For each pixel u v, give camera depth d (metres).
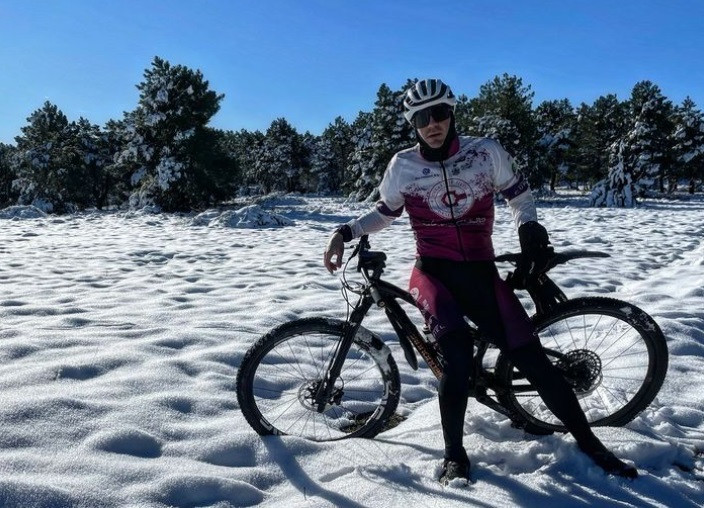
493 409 2.64
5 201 42.91
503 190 2.45
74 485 2.07
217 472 2.28
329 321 2.61
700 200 30.64
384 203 2.54
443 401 2.27
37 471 2.17
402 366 3.59
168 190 24.05
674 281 6.14
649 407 2.81
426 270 2.44
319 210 21.20
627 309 2.53
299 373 3.29
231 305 5.24
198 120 26.03
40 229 13.36
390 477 2.28
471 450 2.41
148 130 25.20
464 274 2.36
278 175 63.72
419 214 2.43
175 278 6.67
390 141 29.78
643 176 35.03
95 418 2.62
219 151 27.16
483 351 2.50
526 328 2.33
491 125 29.28
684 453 2.40
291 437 2.56
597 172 45.75
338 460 2.42
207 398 2.97
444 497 2.13
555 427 2.61
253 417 2.58
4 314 4.73
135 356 3.54
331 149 65.50
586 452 2.32
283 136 62.69
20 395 2.81
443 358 2.32
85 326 4.37
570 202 27.95
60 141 32.16
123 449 2.40
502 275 7.03
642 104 34.34
